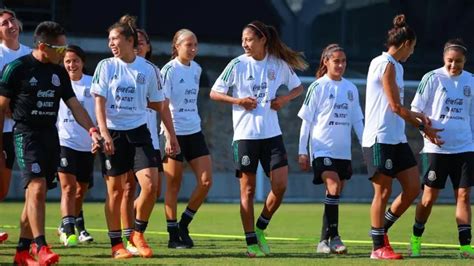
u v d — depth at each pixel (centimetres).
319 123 3441
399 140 3098
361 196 7694
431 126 3238
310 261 2927
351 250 3475
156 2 7694
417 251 3284
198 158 3644
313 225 5009
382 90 3072
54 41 2738
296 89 3297
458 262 2936
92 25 7594
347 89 3469
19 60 2747
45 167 2738
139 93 3059
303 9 7962
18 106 2738
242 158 3189
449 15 8106
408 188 3144
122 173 3067
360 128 3494
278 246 3672
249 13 7906
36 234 2702
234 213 5912
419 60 8038
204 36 7825
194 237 4156
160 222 5097
